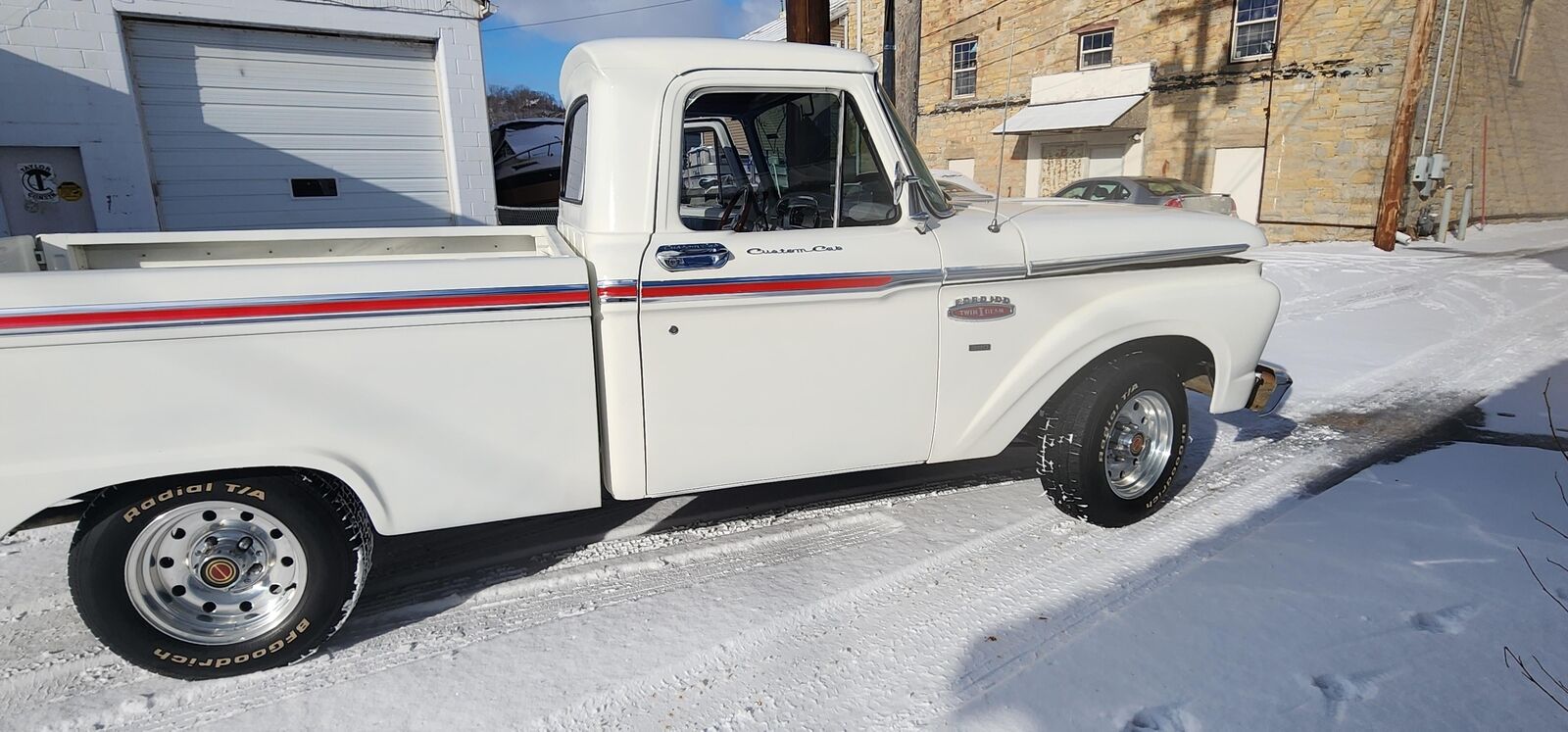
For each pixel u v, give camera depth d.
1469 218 15.70
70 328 2.21
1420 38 12.69
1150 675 2.56
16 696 2.56
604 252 2.73
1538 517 3.59
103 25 7.23
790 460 3.11
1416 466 4.29
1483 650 2.63
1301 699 2.43
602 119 2.77
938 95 21.31
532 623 2.96
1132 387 3.46
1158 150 16.83
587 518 3.82
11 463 2.23
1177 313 3.55
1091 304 3.44
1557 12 16.48
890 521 3.76
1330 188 14.47
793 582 3.22
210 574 2.58
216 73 7.92
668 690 2.58
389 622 2.98
